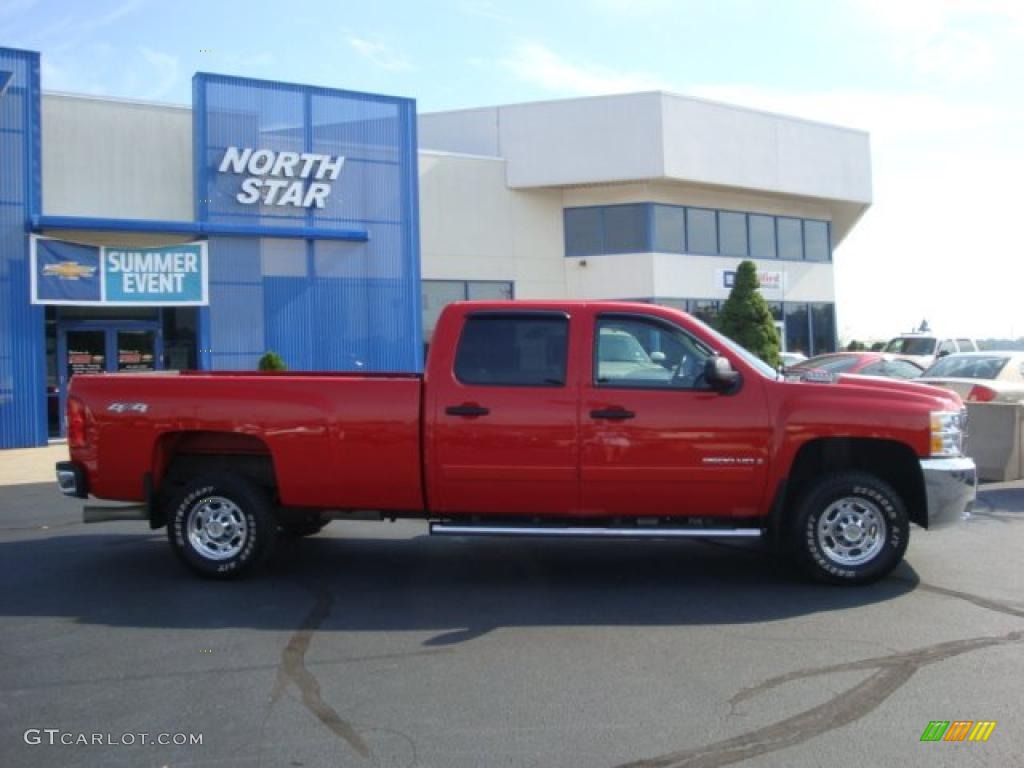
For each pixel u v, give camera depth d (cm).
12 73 1742
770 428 631
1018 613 588
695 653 519
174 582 698
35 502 1133
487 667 500
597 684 471
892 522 641
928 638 538
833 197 3092
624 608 616
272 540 690
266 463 712
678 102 2714
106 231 1858
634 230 2775
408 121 2178
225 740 407
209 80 1961
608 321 654
